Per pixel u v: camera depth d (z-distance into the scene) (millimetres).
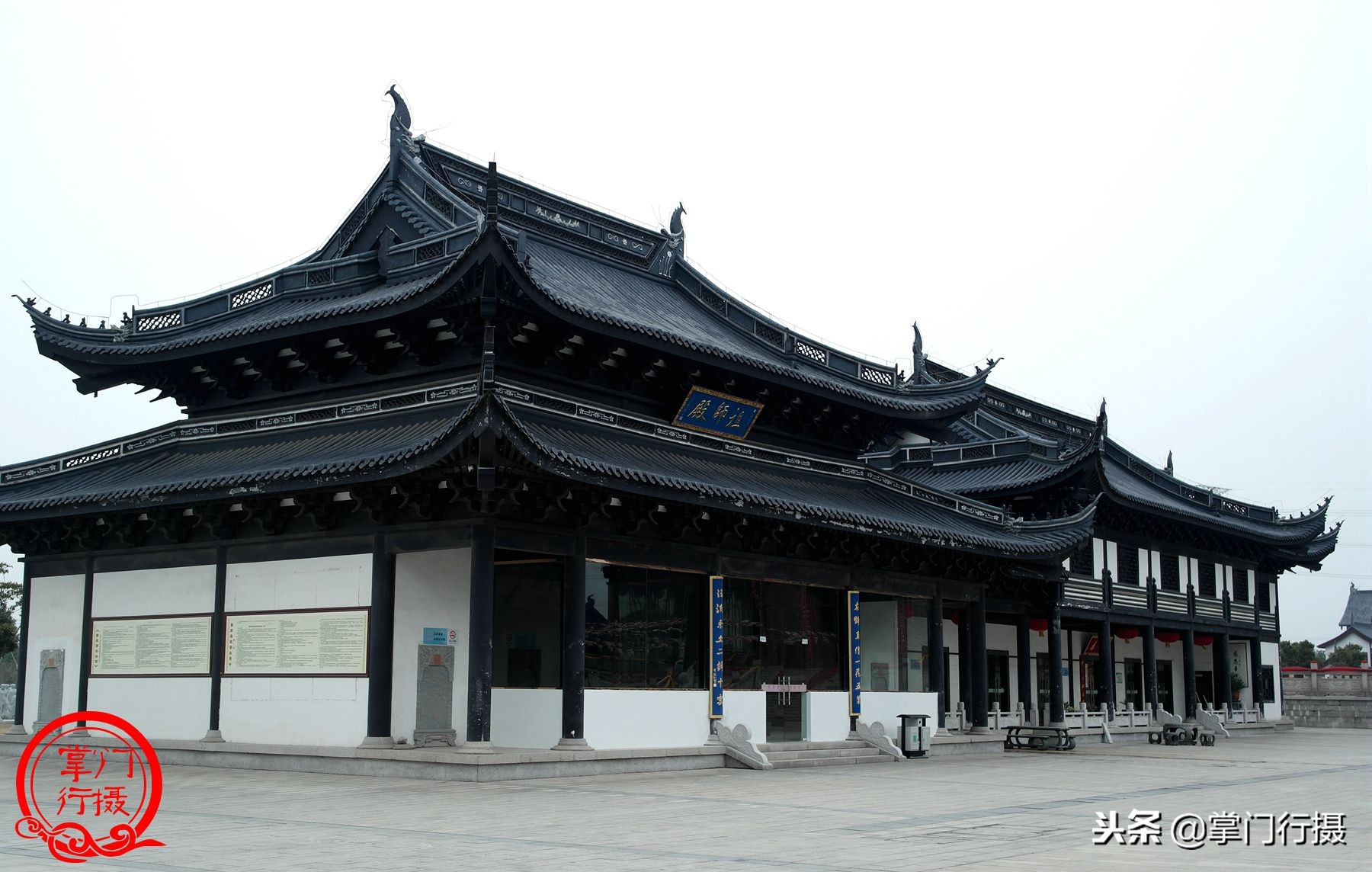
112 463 46906
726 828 25328
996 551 52219
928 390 55406
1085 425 87188
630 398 45625
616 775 37562
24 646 48000
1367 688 100625
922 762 47219
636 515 40125
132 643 44406
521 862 20266
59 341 46500
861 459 57531
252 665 40844
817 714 46875
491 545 36219
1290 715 102812
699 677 42531
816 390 48906
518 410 38906
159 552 44250
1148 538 75688
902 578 51562
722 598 43375
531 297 38469
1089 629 74312
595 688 38938
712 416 47625
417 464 34125
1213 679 82625
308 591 39906
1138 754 55844
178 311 47562
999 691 65625
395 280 43281
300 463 38156
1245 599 87250
